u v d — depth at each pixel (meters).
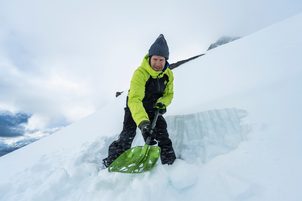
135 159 2.35
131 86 2.51
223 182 1.95
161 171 2.23
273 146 2.09
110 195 2.18
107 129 4.99
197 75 6.79
